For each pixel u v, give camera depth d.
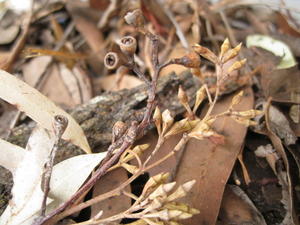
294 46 0.22
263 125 0.16
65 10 0.26
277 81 0.18
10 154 0.13
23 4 0.25
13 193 0.12
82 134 0.14
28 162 0.13
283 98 0.17
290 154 0.16
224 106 0.17
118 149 0.12
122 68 0.20
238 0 0.26
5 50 0.24
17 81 0.13
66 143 0.15
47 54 0.21
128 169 0.12
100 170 0.11
